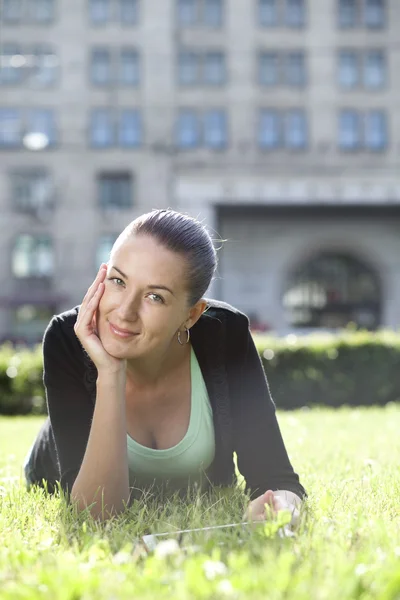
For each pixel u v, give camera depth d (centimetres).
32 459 308
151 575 164
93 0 3650
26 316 3669
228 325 278
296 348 1220
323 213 3841
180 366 274
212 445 279
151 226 237
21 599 154
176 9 3697
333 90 3722
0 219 3644
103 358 245
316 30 3725
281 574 154
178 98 3684
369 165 3725
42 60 3584
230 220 3872
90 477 244
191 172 3691
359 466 382
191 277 238
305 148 3728
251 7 3703
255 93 3706
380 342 1233
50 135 3662
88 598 152
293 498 255
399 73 3734
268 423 279
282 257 3875
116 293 241
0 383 1165
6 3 3612
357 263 3944
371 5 3738
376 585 157
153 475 280
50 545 205
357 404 1229
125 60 3669
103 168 3666
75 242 3653
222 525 222
